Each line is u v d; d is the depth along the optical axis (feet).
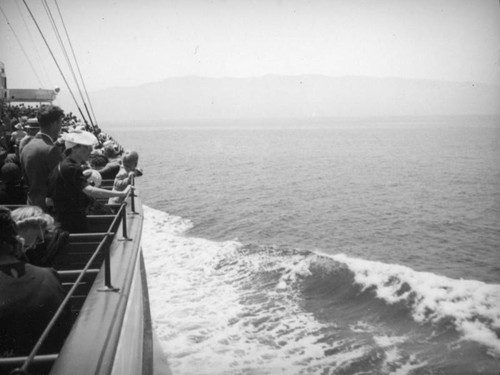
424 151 252.83
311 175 162.71
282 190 129.80
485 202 112.37
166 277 51.42
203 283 49.93
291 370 32.55
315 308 45.85
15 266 9.18
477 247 75.25
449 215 98.63
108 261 11.66
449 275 61.67
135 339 16.29
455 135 400.88
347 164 196.44
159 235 75.77
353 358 35.65
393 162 202.28
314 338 38.47
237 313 41.78
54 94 125.59
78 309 12.77
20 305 8.95
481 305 46.83
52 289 9.42
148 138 440.04
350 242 77.71
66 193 14.07
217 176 161.48
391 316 45.27
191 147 309.42
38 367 8.79
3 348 9.04
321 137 411.95
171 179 153.89
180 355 33.22
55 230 12.07
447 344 39.29
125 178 21.24
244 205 107.55
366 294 50.06
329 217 95.55
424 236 82.12
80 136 14.01
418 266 65.67
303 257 61.62
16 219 11.02
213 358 33.04
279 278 53.88
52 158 14.97
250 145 322.14
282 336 38.09
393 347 38.42
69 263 14.47
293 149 280.92
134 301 16.16
